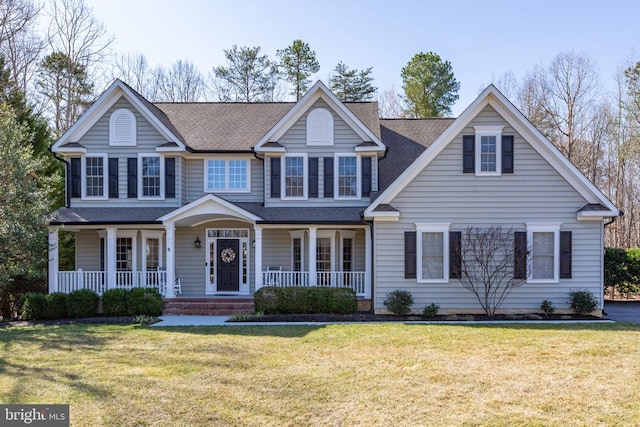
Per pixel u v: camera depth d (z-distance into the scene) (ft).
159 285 55.26
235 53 138.41
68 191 59.06
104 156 59.11
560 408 21.27
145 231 59.52
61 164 73.77
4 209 47.80
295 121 58.75
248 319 47.19
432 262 50.29
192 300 53.01
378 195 55.36
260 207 58.39
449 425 19.65
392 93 154.20
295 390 24.04
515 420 20.07
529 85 132.46
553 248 49.60
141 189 59.16
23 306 50.24
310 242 53.88
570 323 43.50
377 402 22.27
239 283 61.00
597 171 127.24
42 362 30.14
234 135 63.00
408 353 31.53
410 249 50.01
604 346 32.96
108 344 35.47
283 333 39.27
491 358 29.94
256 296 50.88
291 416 20.75
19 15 88.12
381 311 50.14
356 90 134.82
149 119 58.90
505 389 23.88
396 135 70.23
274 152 57.62
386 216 49.32
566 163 49.03
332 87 136.77
